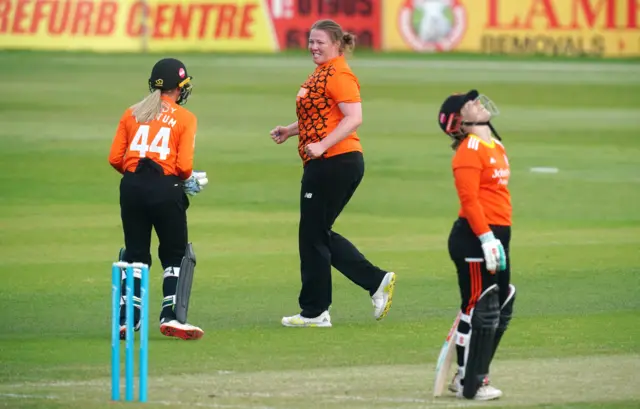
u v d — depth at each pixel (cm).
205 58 13275
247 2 14238
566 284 3916
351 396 2578
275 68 12188
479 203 2509
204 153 7006
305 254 3322
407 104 9594
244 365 2866
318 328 3309
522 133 8219
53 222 4947
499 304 2583
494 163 2536
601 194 5900
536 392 2623
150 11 14150
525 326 3319
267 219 5112
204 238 4678
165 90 3203
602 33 14438
